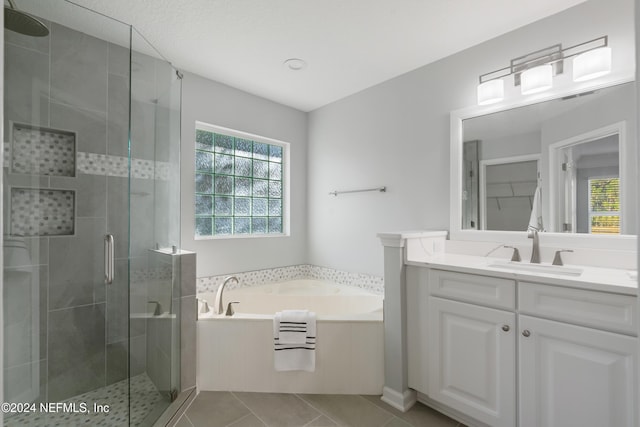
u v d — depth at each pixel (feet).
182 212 8.39
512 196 6.59
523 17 6.19
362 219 9.52
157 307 6.19
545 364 4.51
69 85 5.93
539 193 6.24
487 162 6.95
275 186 10.85
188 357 6.57
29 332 5.41
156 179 6.49
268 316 6.79
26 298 5.39
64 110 5.89
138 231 6.10
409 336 6.12
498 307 4.97
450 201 7.46
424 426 5.50
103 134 6.28
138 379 5.95
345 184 10.00
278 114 10.48
